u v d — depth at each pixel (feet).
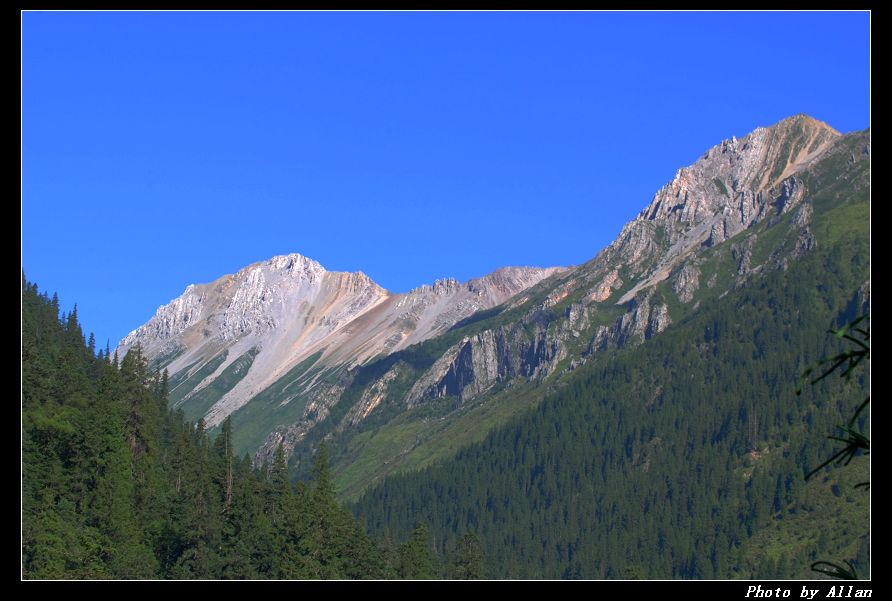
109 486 530.27
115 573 484.33
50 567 444.96
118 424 564.30
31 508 473.67
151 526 550.36
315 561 590.14
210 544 547.49
